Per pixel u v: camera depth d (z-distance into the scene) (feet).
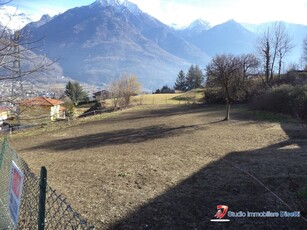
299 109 75.82
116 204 21.39
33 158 44.32
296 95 79.97
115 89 154.40
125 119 102.12
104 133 72.08
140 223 18.35
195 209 19.98
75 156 43.37
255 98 105.40
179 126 76.28
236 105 130.93
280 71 167.02
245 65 103.76
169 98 190.39
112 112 129.59
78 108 187.52
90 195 23.43
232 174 27.73
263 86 130.00
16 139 71.41
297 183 23.50
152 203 21.42
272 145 45.96
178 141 53.31
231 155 38.06
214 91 147.64
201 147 45.57
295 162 30.73
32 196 14.92
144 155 40.45
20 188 12.55
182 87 346.74
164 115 108.37
